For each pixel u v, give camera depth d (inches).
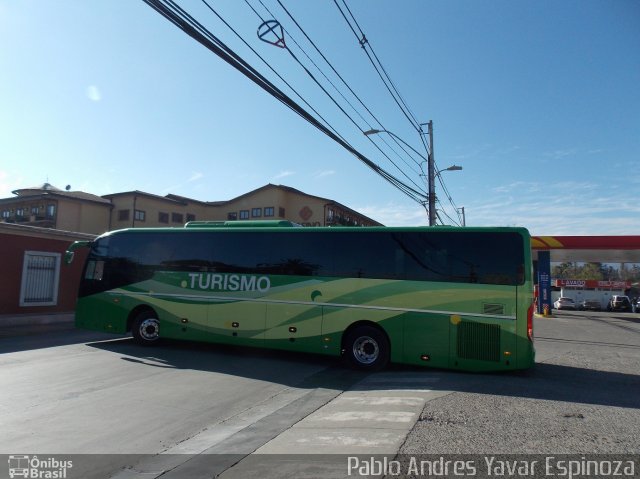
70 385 311.0
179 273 459.5
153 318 470.3
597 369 382.9
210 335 438.6
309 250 411.5
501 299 349.7
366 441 200.2
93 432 222.2
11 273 647.8
